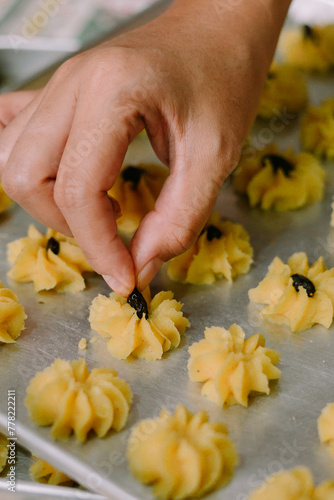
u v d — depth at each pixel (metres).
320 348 0.40
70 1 0.64
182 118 0.38
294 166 0.48
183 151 0.38
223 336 0.39
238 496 0.34
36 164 0.37
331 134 0.49
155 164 0.48
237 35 0.41
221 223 0.45
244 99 0.40
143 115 0.37
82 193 0.36
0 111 0.45
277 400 0.38
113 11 0.62
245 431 0.36
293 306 0.41
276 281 0.42
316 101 0.54
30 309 0.42
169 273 0.43
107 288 0.43
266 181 0.47
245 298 0.42
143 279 0.39
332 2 0.59
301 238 0.45
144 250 0.38
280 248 0.45
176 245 0.38
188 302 0.42
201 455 0.35
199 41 0.40
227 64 0.40
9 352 0.40
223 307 0.42
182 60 0.39
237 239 0.44
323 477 0.35
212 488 0.35
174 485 0.35
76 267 0.43
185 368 0.39
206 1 0.42
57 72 0.39
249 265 0.43
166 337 0.40
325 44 0.56
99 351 0.40
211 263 0.43
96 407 0.37
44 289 0.43
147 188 0.46
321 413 0.37
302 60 0.57
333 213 0.45
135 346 0.39
